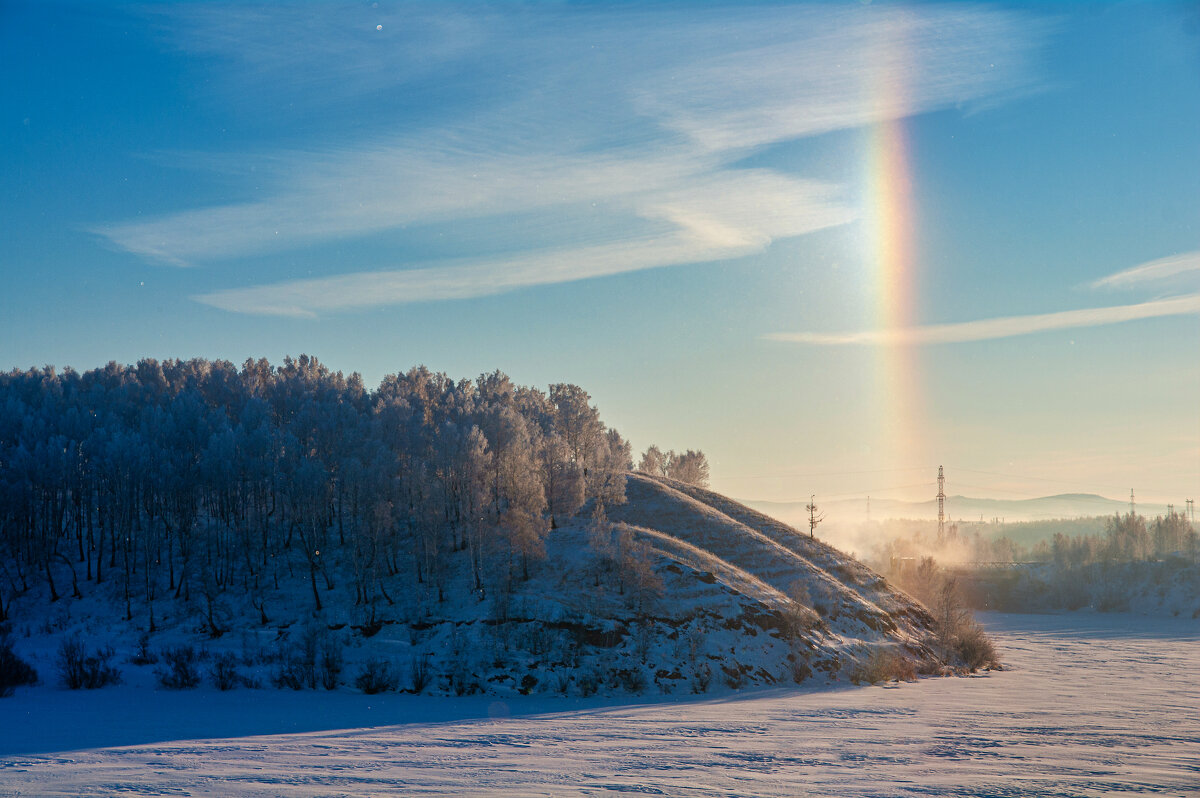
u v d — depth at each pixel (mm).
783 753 38000
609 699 61781
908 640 89500
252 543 100938
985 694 67812
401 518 96375
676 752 37938
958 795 29078
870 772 33344
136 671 67000
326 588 87938
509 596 75875
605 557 84688
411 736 42812
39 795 26172
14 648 75188
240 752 36125
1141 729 49344
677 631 73750
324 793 27000
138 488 99812
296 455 102500
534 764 34062
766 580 93688
